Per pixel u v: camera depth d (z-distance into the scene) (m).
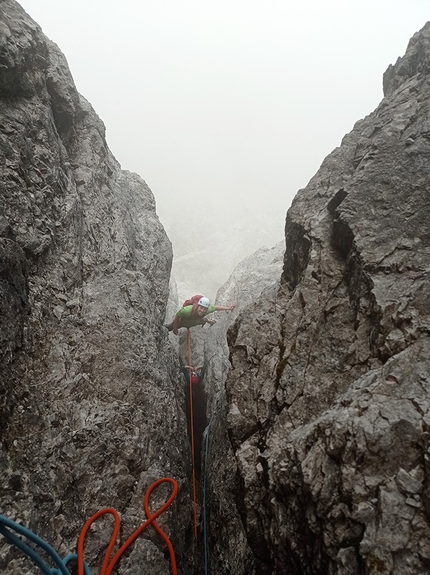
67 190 5.16
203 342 8.62
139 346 4.99
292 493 2.39
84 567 2.42
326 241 3.61
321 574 2.07
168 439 4.90
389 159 3.53
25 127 4.56
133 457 4.04
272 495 2.56
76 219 5.07
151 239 7.43
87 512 3.46
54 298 4.29
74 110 6.00
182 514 4.62
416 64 4.49
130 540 2.83
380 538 1.83
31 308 3.89
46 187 4.64
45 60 5.47
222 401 5.18
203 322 8.72
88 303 4.76
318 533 2.12
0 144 4.14
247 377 3.51
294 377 3.08
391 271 2.89
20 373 3.48
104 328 4.69
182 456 5.22
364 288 2.95
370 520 1.91
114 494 3.73
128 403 4.38
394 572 1.74
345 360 2.88
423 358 2.34
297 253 4.02
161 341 6.21
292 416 2.89
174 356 7.36
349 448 2.11
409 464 1.99
